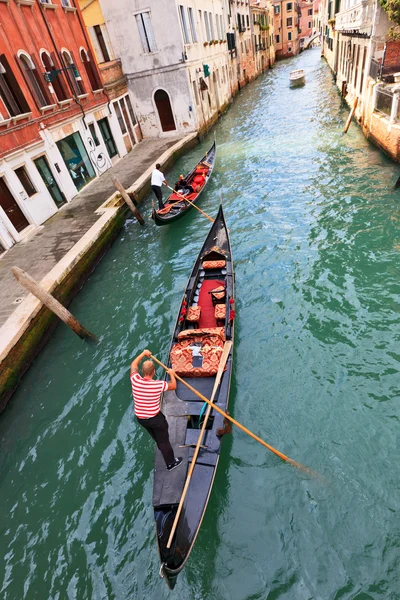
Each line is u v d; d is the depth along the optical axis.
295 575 3.66
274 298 7.28
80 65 13.82
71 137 13.26
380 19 12.91
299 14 58.72
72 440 5.57
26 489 5.07
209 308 6.85
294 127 18.38
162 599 3.69
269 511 4.18
